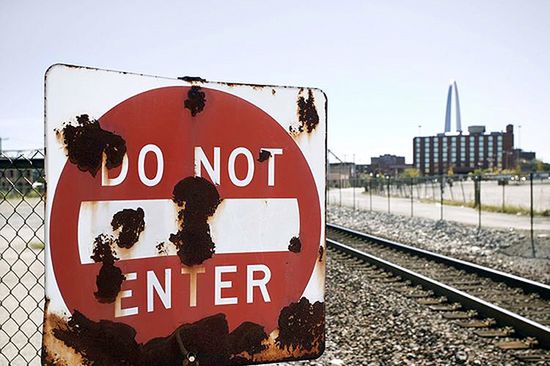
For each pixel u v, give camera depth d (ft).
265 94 6.44
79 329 5.32
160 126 5.83
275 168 6.45
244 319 6.19
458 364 16.42
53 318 5.21
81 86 5.39
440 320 21.79
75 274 5.31
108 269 5.46
